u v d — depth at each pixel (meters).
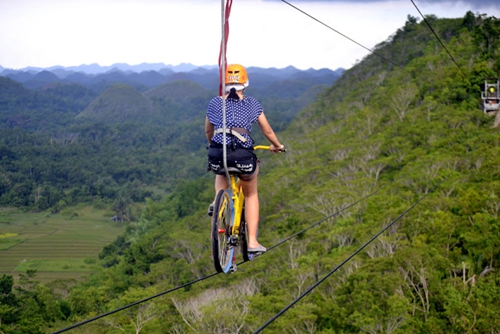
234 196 5.41
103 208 176.00
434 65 115.12
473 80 94.38
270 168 117.94
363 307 34.47
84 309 55.41
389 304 33.19
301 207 69.56
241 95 5.31
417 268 37.06
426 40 158.62
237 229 5.43
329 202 64.94
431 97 95.56
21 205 177.25
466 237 41.06
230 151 5.13
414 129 83.50
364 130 101.88
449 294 31.59
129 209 166.00
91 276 82.06
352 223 57.38
